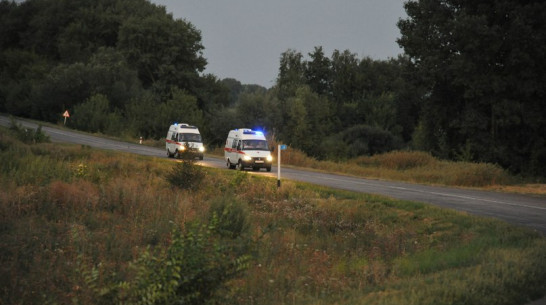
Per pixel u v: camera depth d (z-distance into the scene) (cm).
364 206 7094
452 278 3059
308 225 6062
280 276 3503
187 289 2309
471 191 9606
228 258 2502
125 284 2338
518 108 15912
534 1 15975
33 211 5238
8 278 3105
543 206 7488
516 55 15388
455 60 16162
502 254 3872
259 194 7738
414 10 18225
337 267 3975
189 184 7850
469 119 16612
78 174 7775
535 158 16562
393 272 3666
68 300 2839
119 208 5919
